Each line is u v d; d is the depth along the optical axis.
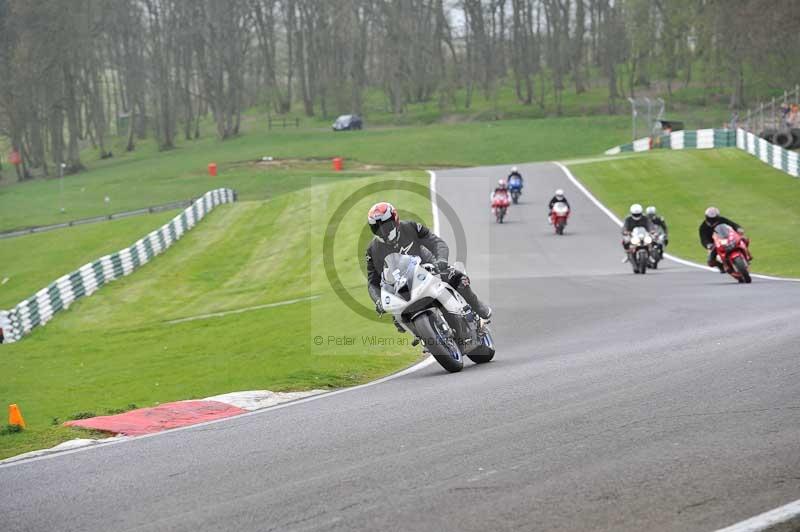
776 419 21.83
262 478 20.00
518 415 24.53
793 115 186.50
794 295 56.44
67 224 175.75
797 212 125.12
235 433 26.00
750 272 82.62
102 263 110.69
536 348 42.00
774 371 28.05
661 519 15.59
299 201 154.75
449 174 178.25
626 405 24.73
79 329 88.88
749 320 44.31
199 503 18.44
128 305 99.44
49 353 71.56
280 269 110.75
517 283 79.31
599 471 18.50
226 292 102.44
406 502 17.30
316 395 33.84
